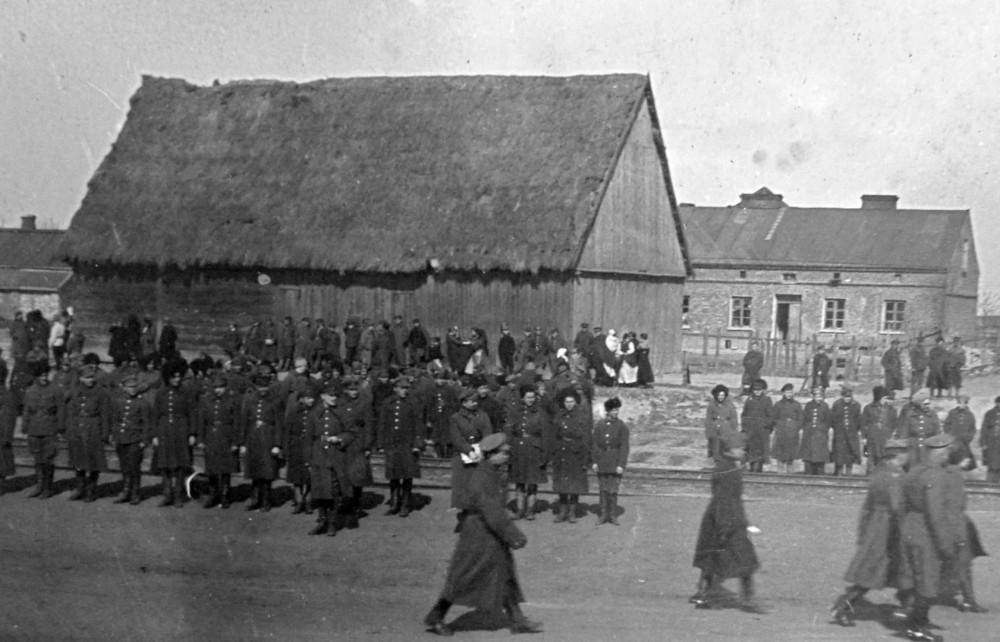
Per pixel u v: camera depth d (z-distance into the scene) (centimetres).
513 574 911
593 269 3002
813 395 1748
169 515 1426
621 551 1254
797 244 4197
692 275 3597
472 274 3005
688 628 930
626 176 3188
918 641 893
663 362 3447
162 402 1475
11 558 1186
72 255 3353
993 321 4012
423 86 3422
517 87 3319
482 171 3136
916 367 2709
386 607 998
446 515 1445
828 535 1320
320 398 1334
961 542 924
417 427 1443
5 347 3247
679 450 2092
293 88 3566
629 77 3228
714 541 1013
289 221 3212
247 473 1440
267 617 959
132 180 3459
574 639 889
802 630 922
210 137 3516
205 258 3209
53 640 895
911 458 927
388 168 3244
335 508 1328
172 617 950
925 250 4012
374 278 3098
